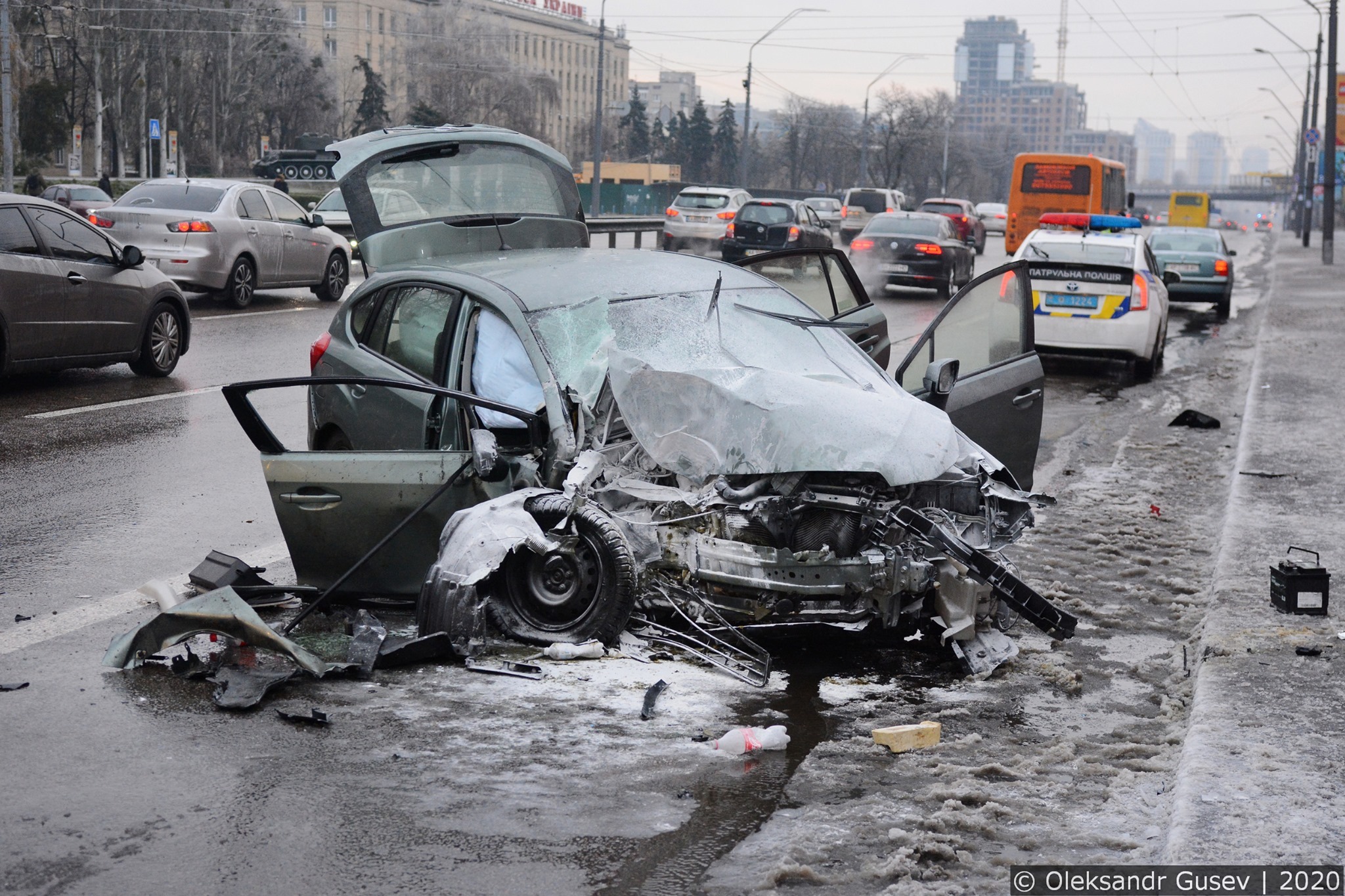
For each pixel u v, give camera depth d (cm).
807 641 596
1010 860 385
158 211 1852
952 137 13138
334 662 536
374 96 9988
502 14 13362
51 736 457
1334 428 1134
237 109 8762
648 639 568
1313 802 408
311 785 424
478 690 512
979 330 734
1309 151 5731
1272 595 624
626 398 566
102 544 716
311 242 2075
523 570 559
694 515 554
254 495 844
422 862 376
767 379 573
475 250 769
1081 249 1584
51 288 1164
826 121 12938
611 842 392
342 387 666
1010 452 747
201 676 518
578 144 14412
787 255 830
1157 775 453
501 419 604
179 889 356
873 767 455
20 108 7294
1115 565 749
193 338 1595
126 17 7669
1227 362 1814
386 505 578
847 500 545
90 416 1091
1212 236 2697
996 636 579
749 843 394
